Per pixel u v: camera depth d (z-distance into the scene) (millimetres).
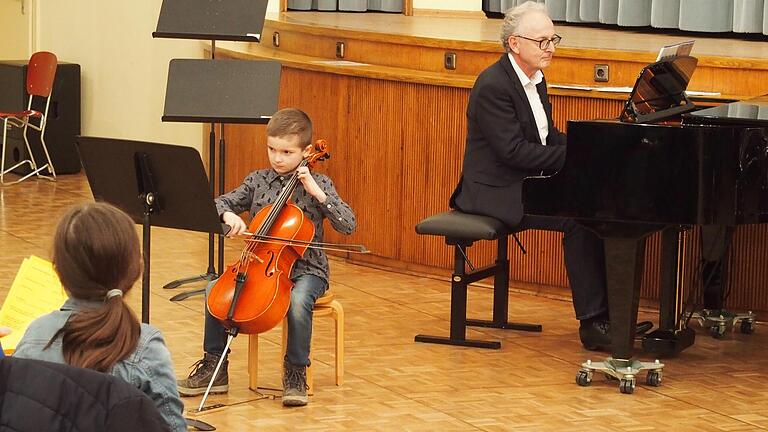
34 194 10742
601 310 6273
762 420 5305
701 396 5637
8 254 8266
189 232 9352
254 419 5148
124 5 11562
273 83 7066
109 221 2621
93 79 12031
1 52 13141
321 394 5523
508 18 6305
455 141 7820
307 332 5316
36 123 11742
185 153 4809
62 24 12508
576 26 10781
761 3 9414
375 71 8102
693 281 6645
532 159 6191
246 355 6129
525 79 6309
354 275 8102
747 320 6789
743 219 5352
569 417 5273
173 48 10898
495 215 6332
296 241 5148
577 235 6246
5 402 2256
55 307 3684
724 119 5480
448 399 5492
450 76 7875
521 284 7656
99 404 2271
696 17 9727
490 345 6371
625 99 7039
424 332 6684
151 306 7082
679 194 5344
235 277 5160
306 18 10172
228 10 7188
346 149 8414
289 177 5516
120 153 4949
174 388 2734
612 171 5434
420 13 12000
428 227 6293
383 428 5062
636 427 5156
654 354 6305
